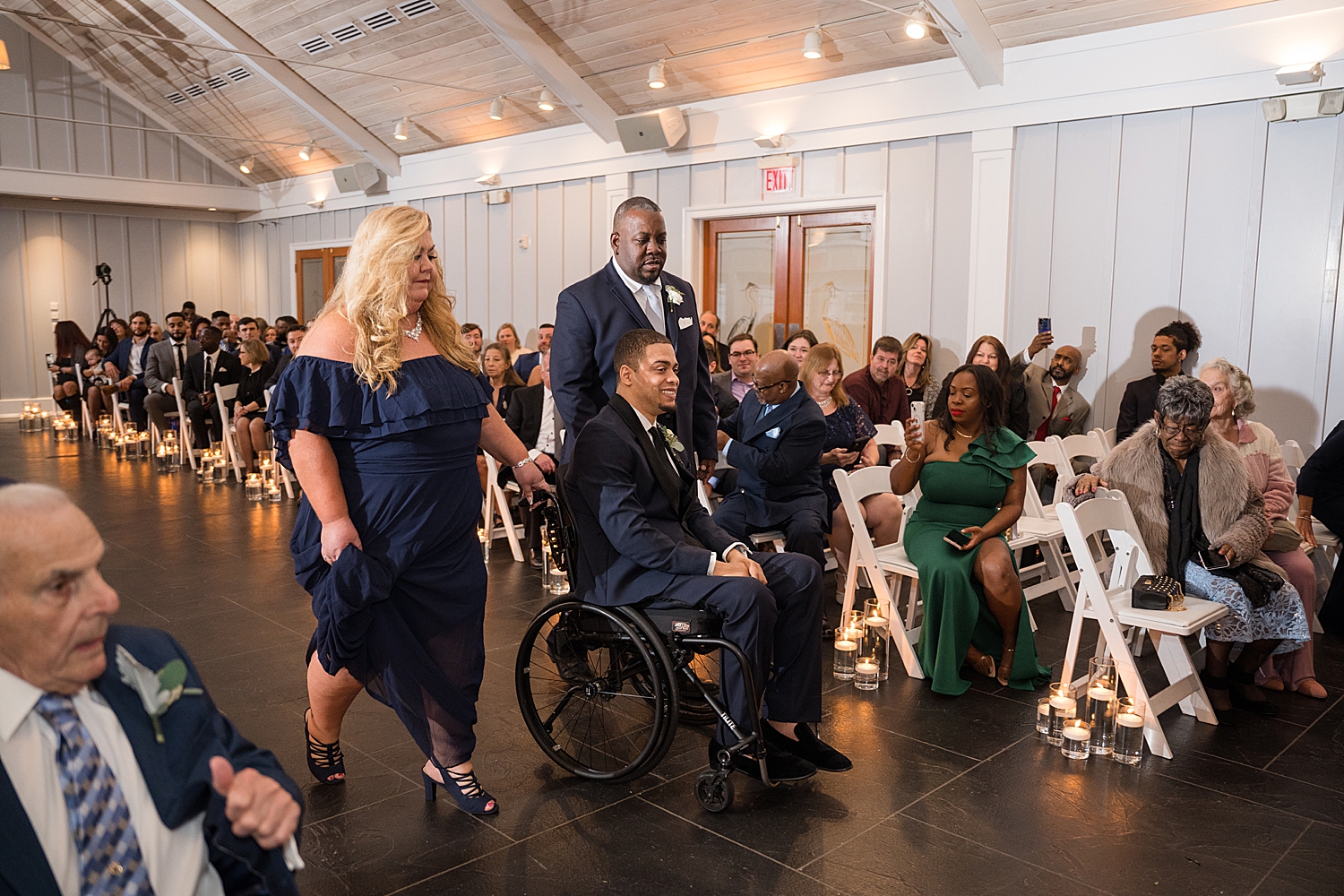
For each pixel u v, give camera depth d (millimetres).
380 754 2918
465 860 2312
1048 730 3049
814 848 2381
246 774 1144
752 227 7551
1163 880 2258
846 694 3459
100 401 10750
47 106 11820
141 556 5402
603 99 7875
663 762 2871
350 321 2318
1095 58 5598
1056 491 4543
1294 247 5113
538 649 3854
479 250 9836
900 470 3859
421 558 2396
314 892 2168
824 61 6570
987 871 2287
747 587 2531
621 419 2734
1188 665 3219
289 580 4895
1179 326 5293
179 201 12703
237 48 8773
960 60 6008
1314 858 2365
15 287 12609
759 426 4168
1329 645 4012
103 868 1061
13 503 1033
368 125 10008
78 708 1094
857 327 7055
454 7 7277
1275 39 5016
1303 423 5160
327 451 2283
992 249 6113
